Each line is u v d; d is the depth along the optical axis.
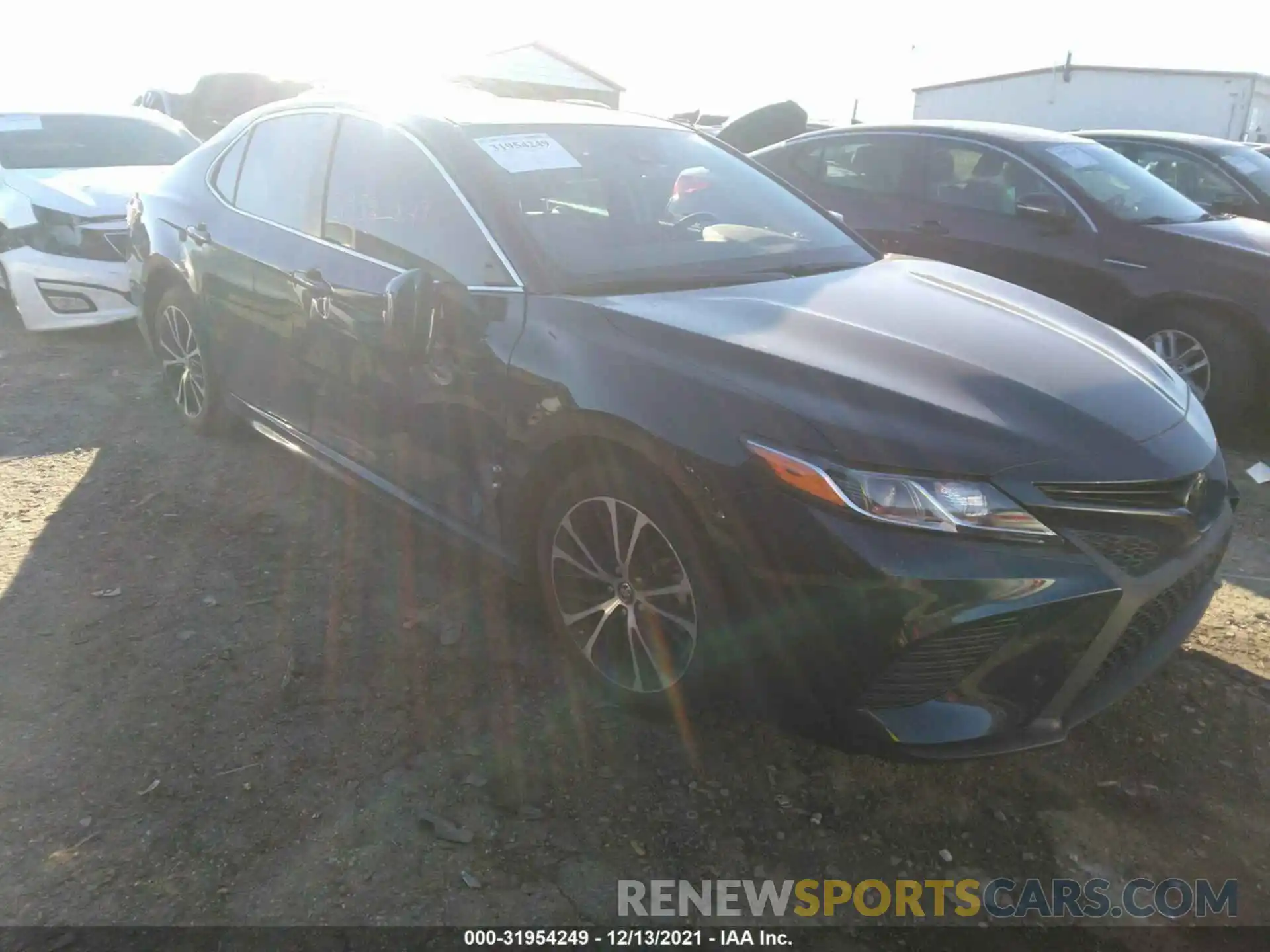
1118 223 5.56
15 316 7.22
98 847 2.34
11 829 2.38
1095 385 2.63
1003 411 2.42
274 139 4.12
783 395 2.43
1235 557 3.99
